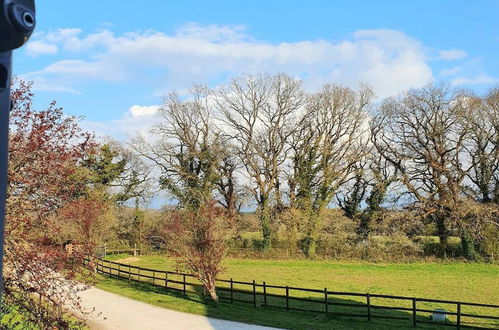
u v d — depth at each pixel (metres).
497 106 37.09
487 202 38.28
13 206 10.70
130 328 17.09
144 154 45.75
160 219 44.25
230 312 20.12
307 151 43.56
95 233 30.31
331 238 41.91
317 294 25.80
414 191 39.31
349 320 19.06
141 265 38.88
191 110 45.84
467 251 37.88
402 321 18.86
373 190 42.00
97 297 23.31
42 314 10.84
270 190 44.28
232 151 44.91
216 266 22.47
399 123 40.62
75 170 11.99
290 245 42.59
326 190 42.88
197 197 42.91
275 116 44.59
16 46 1.98
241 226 44.19
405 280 30.50
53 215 11.92
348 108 43.28
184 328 17.19
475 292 26.28
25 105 11.10
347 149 43.66
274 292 26.27
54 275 11.55
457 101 38.25
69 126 12.58
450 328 17.72
